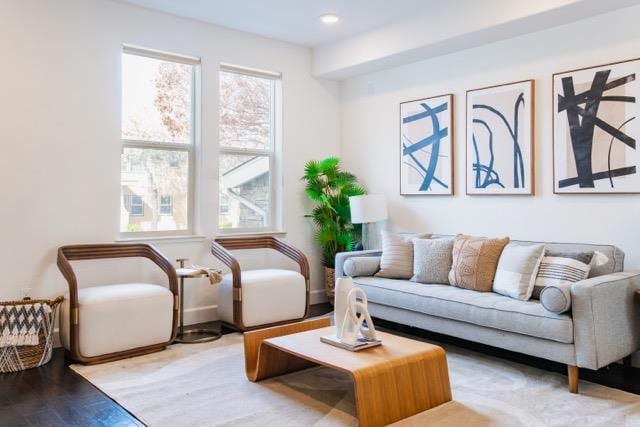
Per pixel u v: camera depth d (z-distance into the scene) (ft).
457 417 8.56
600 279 9.95
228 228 16.43
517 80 13.66
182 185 15.43
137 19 14.17
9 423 8.33
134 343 11.93
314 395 9.55
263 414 8.71
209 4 14.03
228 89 16.42
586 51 12.31
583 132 12.33
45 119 12.70
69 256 12.76
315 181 17.61
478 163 14.55
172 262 14.83
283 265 17.42
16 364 10.88
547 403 9.14
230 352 12.32
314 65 18.07
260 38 16.78
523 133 13.50
